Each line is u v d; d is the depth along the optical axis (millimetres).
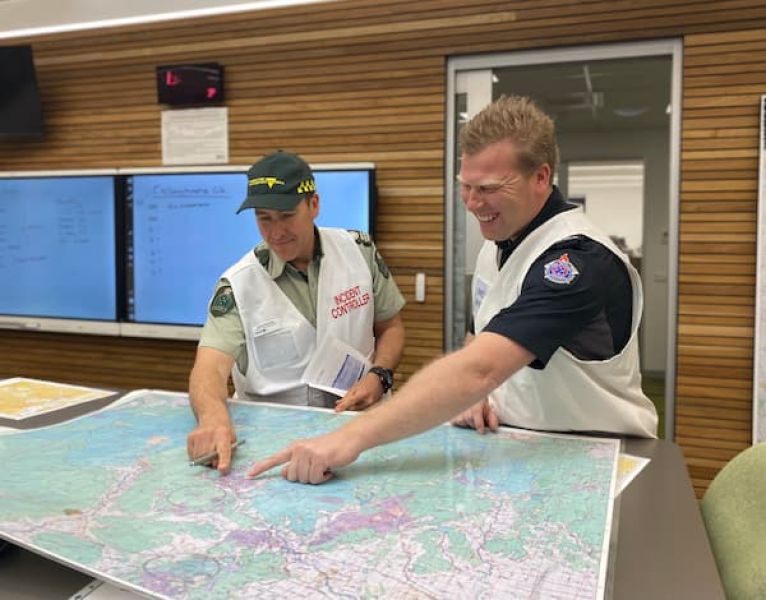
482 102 3404
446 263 3486
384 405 1250
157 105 3883
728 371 3096
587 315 1258
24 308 4121
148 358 4023
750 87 2994
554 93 5535
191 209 3742
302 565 882
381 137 3525
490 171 1319
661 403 5273
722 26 3014
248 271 1829
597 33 3166
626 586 864
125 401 1792
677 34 3072
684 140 3096
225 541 952
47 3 3512
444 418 1204
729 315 3080
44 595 893
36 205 4039
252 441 1425
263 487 1160
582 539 949
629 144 7223
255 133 3727
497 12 3303
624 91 5461
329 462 1169
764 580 992
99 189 3896
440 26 3395
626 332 1400
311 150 3641
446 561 889
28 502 1087
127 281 3891
